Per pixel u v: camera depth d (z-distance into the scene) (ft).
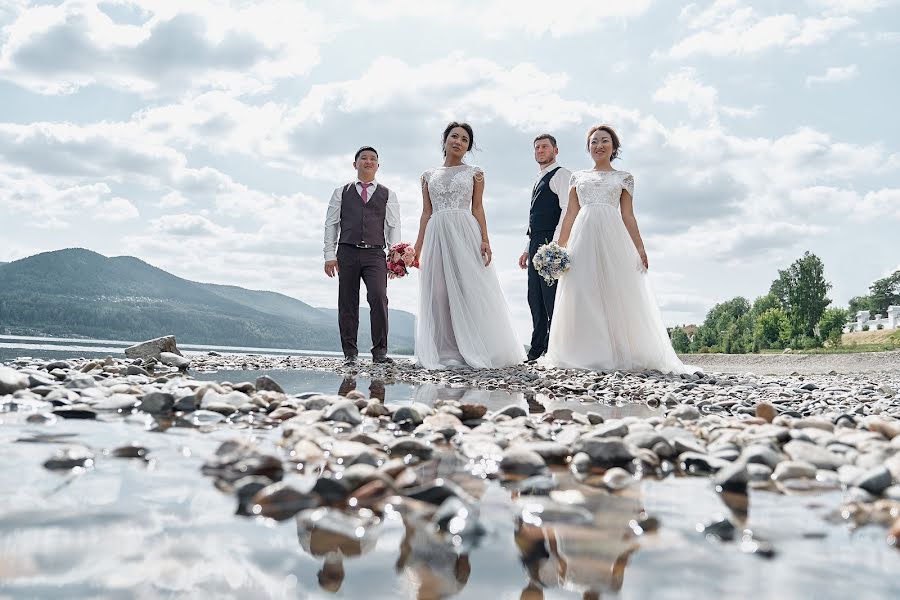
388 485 4.18
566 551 3.13
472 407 8.75
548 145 25.22
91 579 2.47
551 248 21.63
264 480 4.17
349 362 22.09
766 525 3.76
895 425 7.71
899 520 3.85
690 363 69.46
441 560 2.93
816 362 57.47
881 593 2.68
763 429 7.47
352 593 2.48
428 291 22.62
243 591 2.43
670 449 6.23
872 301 261.65
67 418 7.04
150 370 16.58
